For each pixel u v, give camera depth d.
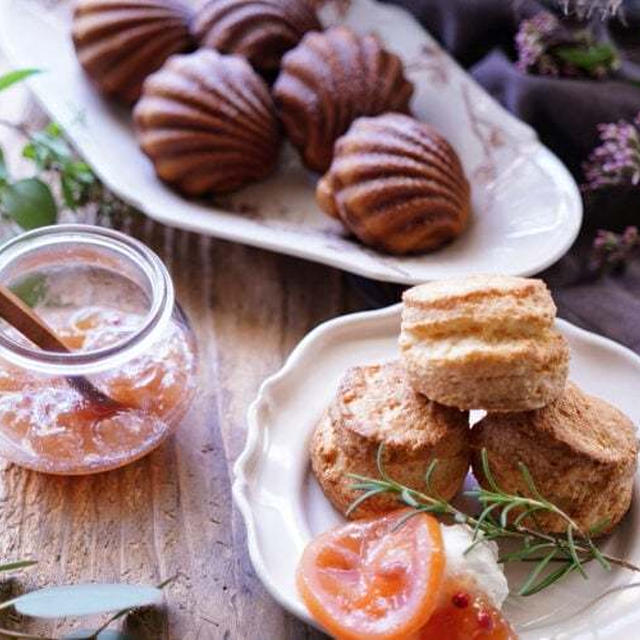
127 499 0.58
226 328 0.64
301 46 0.70
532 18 0.73
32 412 0.56
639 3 0.71
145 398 0.57
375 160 0.65
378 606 0.50
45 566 0.56
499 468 0.54
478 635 0.50
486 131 0.70
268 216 0.69
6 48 0.72
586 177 0.71
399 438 0.54
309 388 0.59
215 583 0.56
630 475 0.54
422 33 0.74
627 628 0.52
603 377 0.59
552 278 0.67
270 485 0.56
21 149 0.72
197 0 0.72
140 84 0.71
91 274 0.59
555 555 0.54
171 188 0.69
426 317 0.53
